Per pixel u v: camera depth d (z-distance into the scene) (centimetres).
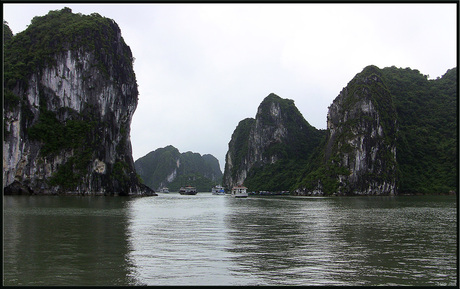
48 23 11938
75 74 11250
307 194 14062
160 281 1501
